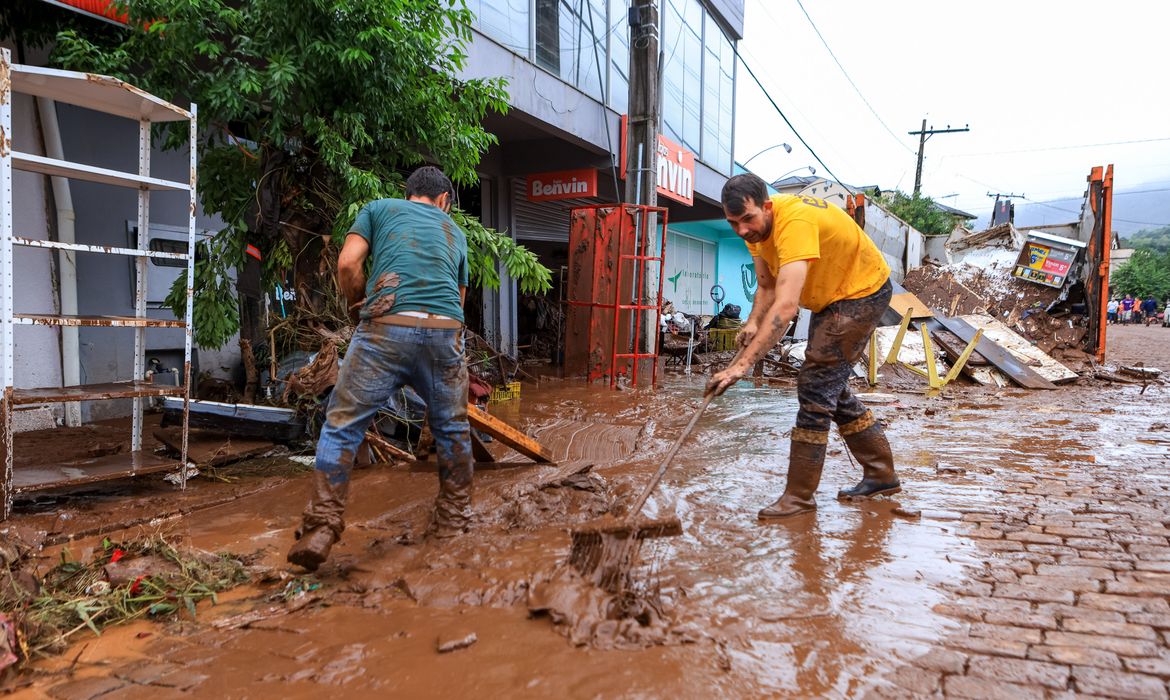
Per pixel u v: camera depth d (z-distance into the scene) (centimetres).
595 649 212
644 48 1055
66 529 337
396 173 603
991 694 187
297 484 427
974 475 439
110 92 371
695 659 205
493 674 198
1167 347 1881
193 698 191
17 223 554
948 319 1091
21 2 541
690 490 405
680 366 1272
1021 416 696
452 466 325
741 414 709
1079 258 1196
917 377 995
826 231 331
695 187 1528
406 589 261
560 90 1036
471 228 601
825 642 217
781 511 350
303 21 499
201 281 567
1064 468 458
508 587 258
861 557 292
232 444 489
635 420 670
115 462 405
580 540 255
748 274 2658
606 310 974
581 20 1142
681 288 2072
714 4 1616
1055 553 296
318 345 552
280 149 568
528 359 1325
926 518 349
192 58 518
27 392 371
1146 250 7819
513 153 1203
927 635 222
